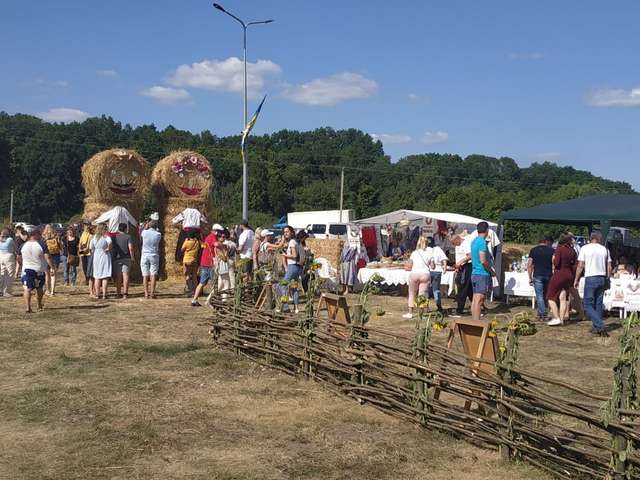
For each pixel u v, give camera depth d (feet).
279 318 26.14
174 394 22.57
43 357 28.19
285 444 17.79
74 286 57.00
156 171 63.72
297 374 24.72
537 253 40.52
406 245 73.00
